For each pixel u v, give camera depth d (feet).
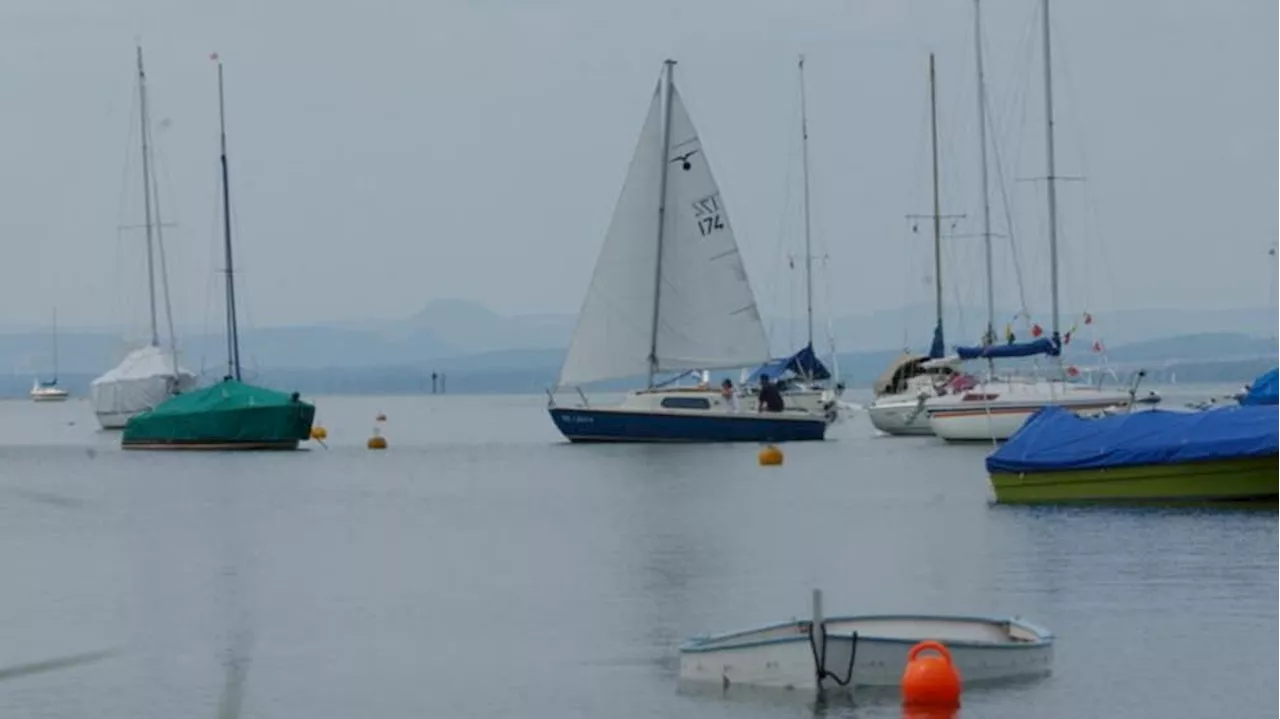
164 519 324.60
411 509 337.72
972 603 207.31
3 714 160.66
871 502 334.65
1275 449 287.07
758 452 478.18
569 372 503.61
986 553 250.57
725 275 501.15
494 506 341.82
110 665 180.86
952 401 499.51
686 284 501.56
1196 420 296.92
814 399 558.97
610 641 189.06
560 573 240.73
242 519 322.96
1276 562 233.55
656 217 500.33
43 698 166.81
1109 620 193.36
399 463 476.95
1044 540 261.85
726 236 501.15
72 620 207.51
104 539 291.58
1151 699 156.56
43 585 236.02
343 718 158.30
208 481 418.51
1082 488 304.71
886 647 158.10
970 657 160.25
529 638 191.62
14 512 339.98
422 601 217.97
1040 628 168.66
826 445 507.71
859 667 157.79
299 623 203.51
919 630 170.19
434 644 189.26
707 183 501.56
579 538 283.18
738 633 167.32
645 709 156.87
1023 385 493.77
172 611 213.25
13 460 504.02
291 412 531.09
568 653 182.80
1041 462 305.94
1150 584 217.97
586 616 205.05
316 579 238.89
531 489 381.40
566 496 362.53
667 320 502.79
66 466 471.21
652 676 170.50
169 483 412.77
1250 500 295.07
